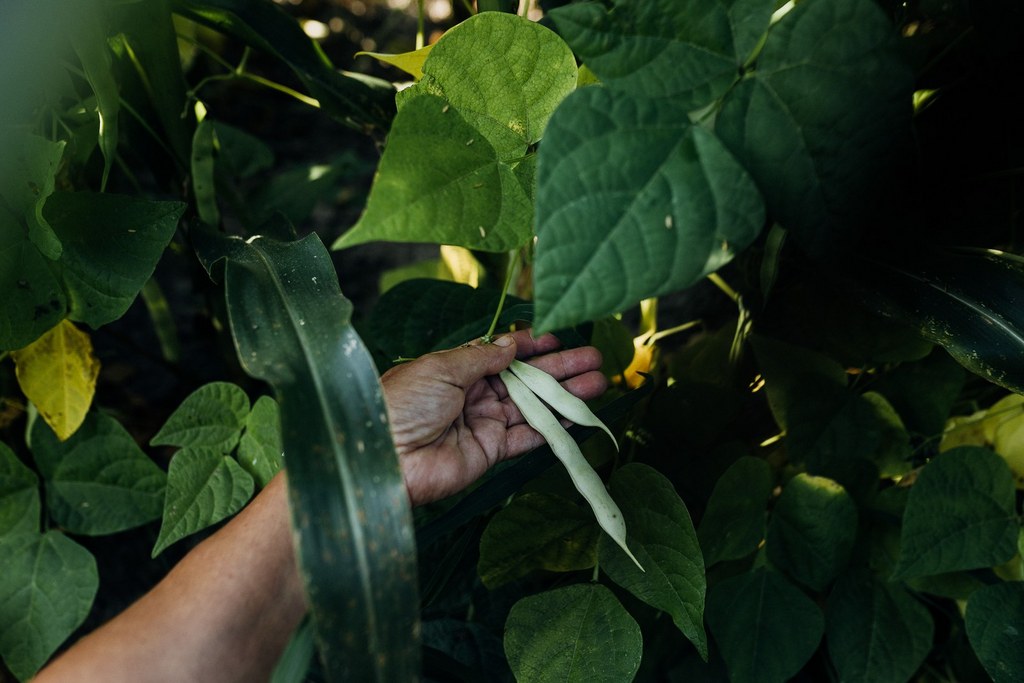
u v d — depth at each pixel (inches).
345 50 65.1
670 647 27.1
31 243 19.8
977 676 25.1
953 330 18.6
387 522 14.4
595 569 20.4
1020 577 21.5
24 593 22.5
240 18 24.0
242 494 21.6
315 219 51.9
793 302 23.8
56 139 22.5
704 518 22.2
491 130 17.7
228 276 17.9
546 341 22.5
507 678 25.4
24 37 17.1
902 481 25.7
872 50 14.0
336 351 15.9
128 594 34.3
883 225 19.4
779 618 22.8
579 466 18.5
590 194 13.1
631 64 13.9
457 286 23.8
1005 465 20.6
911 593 24.2
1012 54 17.6
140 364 41.3
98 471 23.6
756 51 15.3
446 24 66.1
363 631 14.0
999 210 19.9
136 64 24.4
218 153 29.9
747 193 13.6
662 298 36.9
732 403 24.4
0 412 28.1
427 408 18.9
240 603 16.8
